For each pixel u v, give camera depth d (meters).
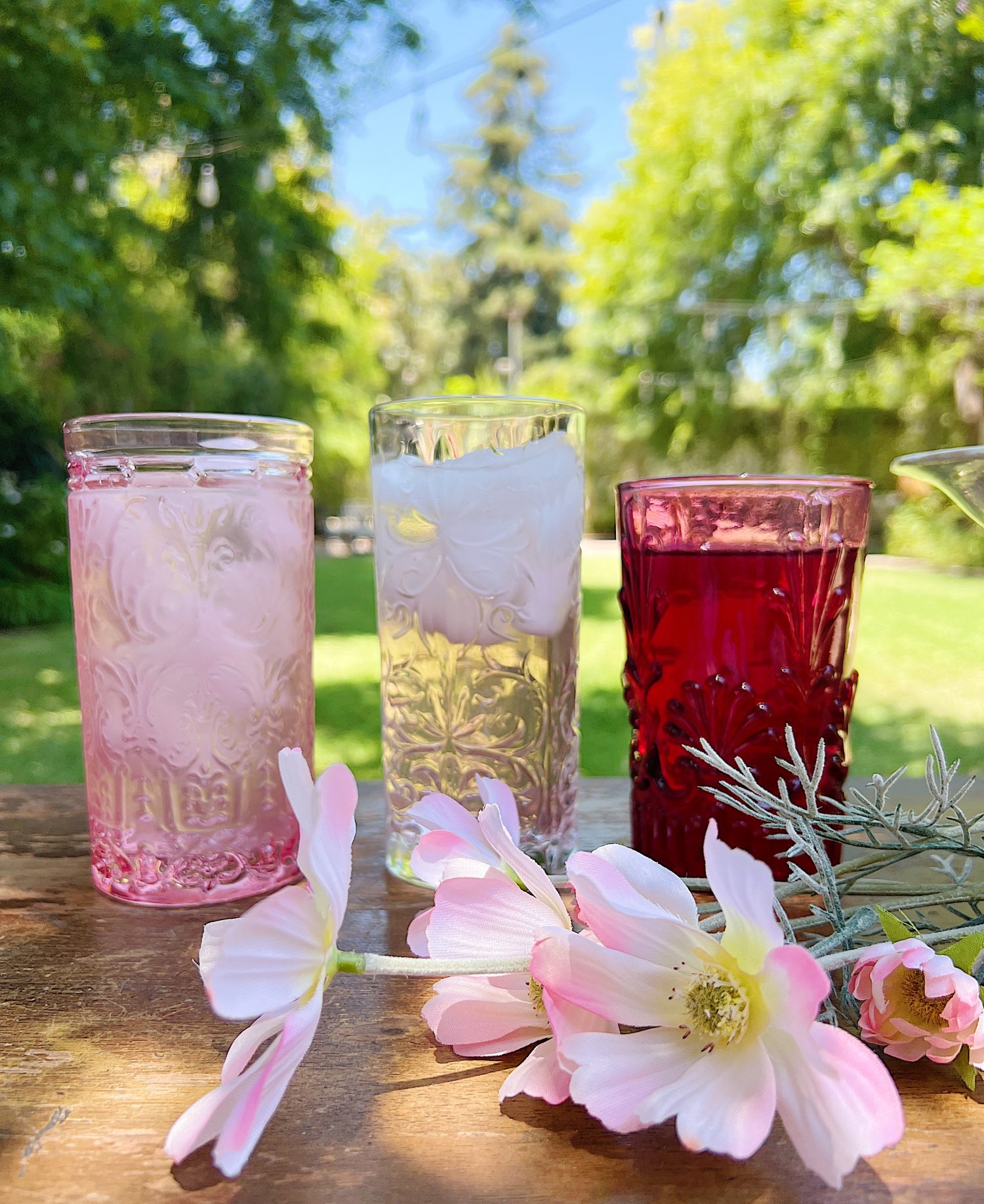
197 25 3.07
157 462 0.44
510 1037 0.31
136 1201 0.25
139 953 0.41
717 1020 0.24
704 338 6.83
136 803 0.45
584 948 0.27
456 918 0.31
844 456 6.66
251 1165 0.26
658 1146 0.27
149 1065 0.32
